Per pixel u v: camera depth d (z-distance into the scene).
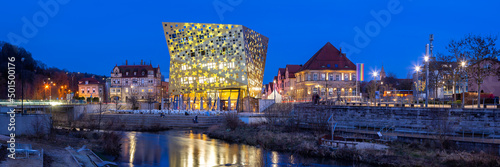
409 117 42.72
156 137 54.81
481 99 52.97
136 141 50.25
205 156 39.50
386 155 34.22
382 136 40.16
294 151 38.91
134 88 139.62
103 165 31.98
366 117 47.09
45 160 28.27
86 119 76.00
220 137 53.41
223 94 96.94
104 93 148.62
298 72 110.56
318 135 45.25
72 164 29.22
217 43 95.50
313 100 59.38
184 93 98.19
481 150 32.38
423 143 36.72
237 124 60.31
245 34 95.38
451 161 30.92
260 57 105.75
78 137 45.62
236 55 93.81
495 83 66.44
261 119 65.56
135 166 34.12
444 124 37.00
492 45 47.81
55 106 75.25
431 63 58.53
